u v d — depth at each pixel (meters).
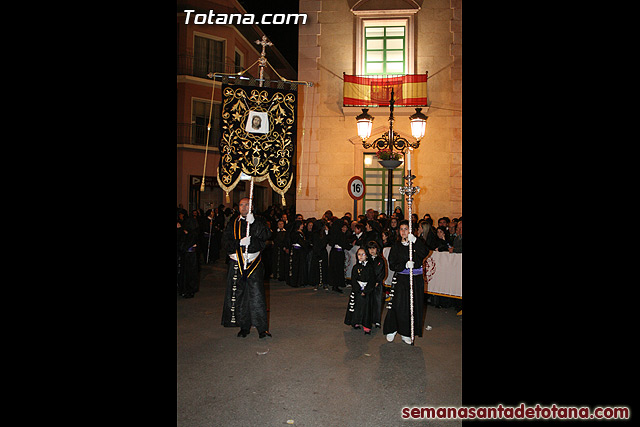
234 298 7.44
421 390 5.25
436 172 15.65
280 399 4.99
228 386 5.33
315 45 16.20
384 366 6.05
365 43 16.19
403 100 15.48
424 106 15.38
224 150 7.32
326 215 13.53
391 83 15.59
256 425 4.41
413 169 15.75
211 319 8.58
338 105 16.03
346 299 10.72
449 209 15.58
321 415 4.62
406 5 15.95
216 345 6.93
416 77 15.47
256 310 7.32
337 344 7.05
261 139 7.45
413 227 11.76
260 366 6.02
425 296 10.40
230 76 7.48
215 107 26.91
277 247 13.57
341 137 15.99
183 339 7.24
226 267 15.80
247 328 7.43
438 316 9.13
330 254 11.84
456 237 9.77
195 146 25.95
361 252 7.80
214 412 4.66
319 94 16.14
